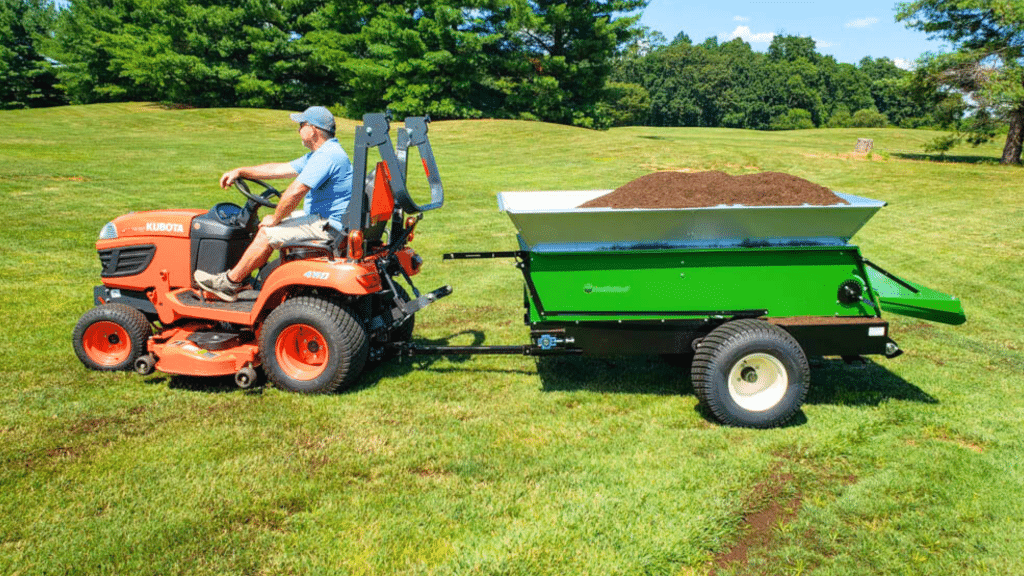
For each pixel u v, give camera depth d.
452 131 29.98
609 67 40.78
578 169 19.56
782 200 4.34
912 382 5.10
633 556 2.92
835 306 4.38
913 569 2.89
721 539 3.09
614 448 3.93
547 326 4.44
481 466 3.68
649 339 4.41
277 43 39.41
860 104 102.19
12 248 8.80
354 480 3.53
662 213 4.11
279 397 4.56
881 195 16.09
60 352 5.32
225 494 3.34
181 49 41.41
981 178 19.08
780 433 4.15
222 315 4.72
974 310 7.26
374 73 35.84
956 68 23.30
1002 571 2.87
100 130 27.86
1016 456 3.87
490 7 36.97
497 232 11.05
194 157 18.72
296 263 4.45
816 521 3.24
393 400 4.58
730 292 4.35
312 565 2.84
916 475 3.64
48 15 56.66
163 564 2.83
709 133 47.25
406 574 2.79
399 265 5.19
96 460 3.64
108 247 4.95
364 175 4.36
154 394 4.56
